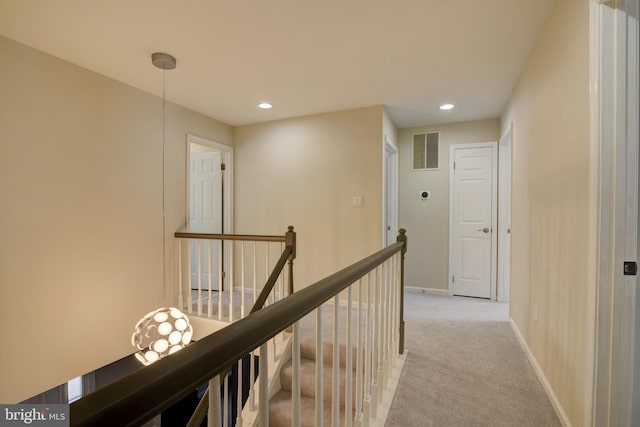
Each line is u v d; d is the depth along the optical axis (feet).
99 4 5.94
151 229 10.45
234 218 14.02
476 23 6.61
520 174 9.04
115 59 8.10
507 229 12.90
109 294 9.16
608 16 4.35
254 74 8.97
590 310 4.58
